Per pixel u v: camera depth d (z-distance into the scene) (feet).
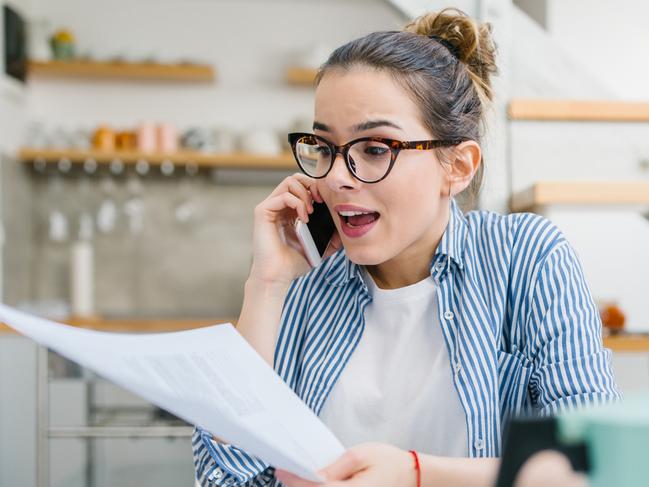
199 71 13.47
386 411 3.36
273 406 2.69
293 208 3.62
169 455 12.73
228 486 3.34
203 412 2.40
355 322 3.53
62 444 12.21
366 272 3.55
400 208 3.04
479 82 3.43
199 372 2.69
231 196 14.32
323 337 3.60
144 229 14.21
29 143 13.39
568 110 7.95
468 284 3.40
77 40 13.92
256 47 14.12
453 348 3.32
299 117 13.82
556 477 1.25
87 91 14.01
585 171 8.08
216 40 14.07
